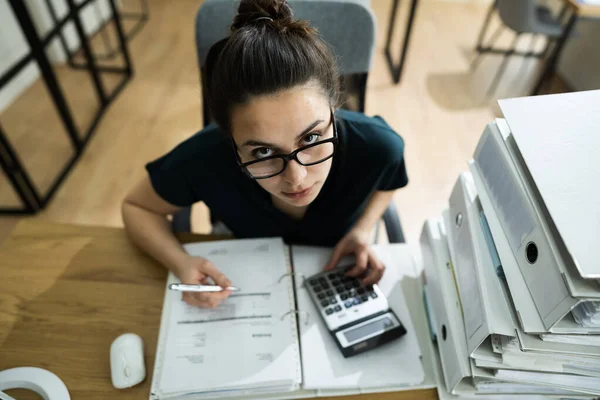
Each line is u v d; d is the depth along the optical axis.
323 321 0.71
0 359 0.67
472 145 2.32
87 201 1.95
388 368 0.65
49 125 2.32
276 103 0.51
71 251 0.81
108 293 0.75
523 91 2.72
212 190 0.81
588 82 2.65
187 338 0.68
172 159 0.78
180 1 3.53
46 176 2.05
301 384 0.65
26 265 0.79
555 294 0.43
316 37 0.56
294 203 0.65
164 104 2.49
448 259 0.68
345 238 0.83
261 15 0.54
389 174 0.85
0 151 1.64
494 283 0.53
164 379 0.63
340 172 0.77
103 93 2.38
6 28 2.33
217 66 0.53
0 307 0.73
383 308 0.72
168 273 0.79
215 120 0.61
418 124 2.44
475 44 3.19
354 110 1.09
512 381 0.57
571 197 0.44
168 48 2.97
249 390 0.64
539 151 0.49
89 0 2.23
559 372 0.54
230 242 0.82
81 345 0.69
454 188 0.69
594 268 0.39
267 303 0.72
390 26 2.91
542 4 2.80
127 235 0.85
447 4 3.68
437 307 0.67
